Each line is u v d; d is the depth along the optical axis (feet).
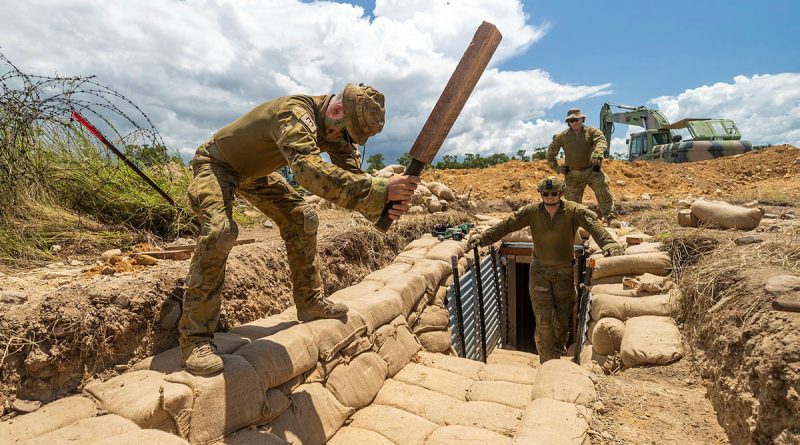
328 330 10.46
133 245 14.23
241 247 13.41
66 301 8.00
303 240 10.33
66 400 7.28
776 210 24.81
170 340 9.32
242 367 8.02
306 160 7.33
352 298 13.37
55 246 12.73
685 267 15.02
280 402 8.62
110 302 8.50
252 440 7.40
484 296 23.97
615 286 15.65
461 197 35.22
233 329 10.21
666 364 11.03
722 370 8.80
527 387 11.09
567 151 25.00
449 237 23.41
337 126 8.43
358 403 10.30
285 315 11.57
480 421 9.63
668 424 8.57
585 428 8.19
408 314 14.78
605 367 12.35
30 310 7.56
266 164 8.77
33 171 13.71
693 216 20.03
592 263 16.51
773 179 42.01
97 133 12.49
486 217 32.35
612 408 9.11
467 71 6.55
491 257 26.35
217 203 8.22
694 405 9.19
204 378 7.56
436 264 17.99
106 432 6.33
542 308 16.52
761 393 7.12
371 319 12.04
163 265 11.72
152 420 6.76
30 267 11.32
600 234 14.93
